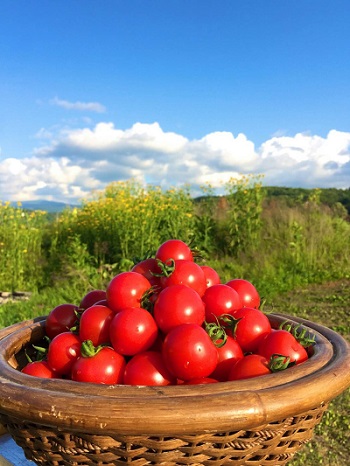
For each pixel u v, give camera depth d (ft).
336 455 1.56
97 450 0.59
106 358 0.75
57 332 0.94
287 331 0.82
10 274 4.46
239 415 0.55
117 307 0.83
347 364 0.69
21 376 0.66
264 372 0.71
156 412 0.54
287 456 0.66
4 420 0.66
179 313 0.77
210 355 0.72
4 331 0.95
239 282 0.97
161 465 0.59
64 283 4.06
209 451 0.59
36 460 0.66
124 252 4.56
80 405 0.56
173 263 0.87
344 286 3.87
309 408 0.61
